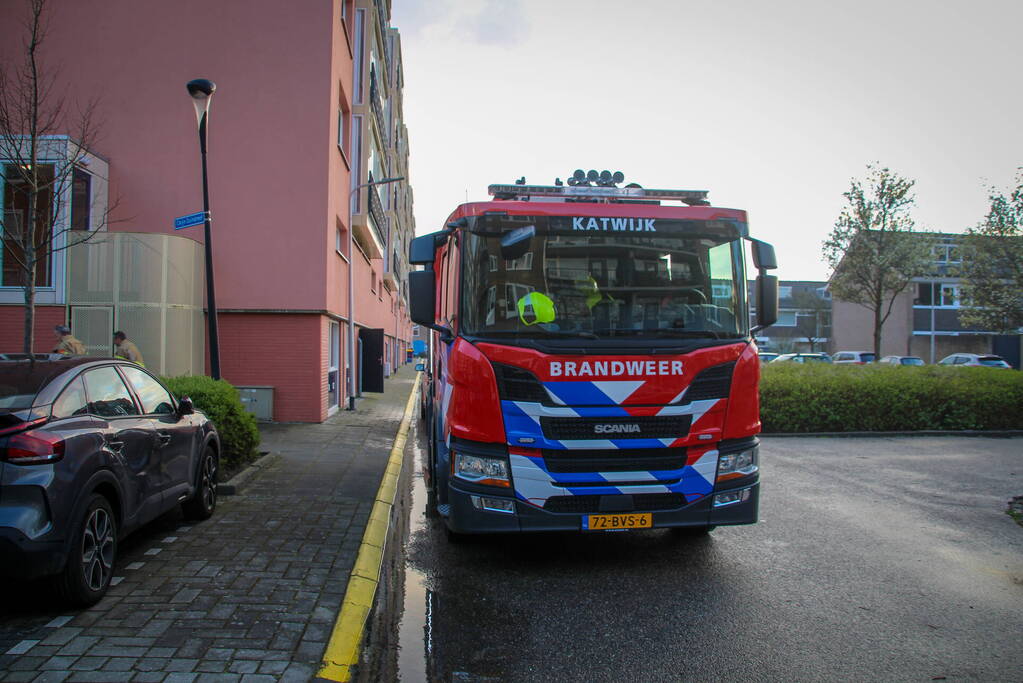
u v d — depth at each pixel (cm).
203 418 655
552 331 527
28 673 339
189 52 1354
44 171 895
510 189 629
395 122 3859
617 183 679
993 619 449
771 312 574
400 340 5397
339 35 1504
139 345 1189
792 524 696
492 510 506
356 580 492
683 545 622
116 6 1338
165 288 1206
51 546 387
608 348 513
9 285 1185
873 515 734
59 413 419
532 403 505
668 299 548
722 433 527
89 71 1328
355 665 378
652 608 468
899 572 545
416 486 902
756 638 417
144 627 399
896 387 1482
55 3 1316
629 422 509
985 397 1497
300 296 1366
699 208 575
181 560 525
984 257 2302
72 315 1186
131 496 478
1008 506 777
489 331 525
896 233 2258
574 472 507
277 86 1371
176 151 1343
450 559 583
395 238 4022
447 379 552
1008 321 2398
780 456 1148
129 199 1333
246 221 1359
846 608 468
